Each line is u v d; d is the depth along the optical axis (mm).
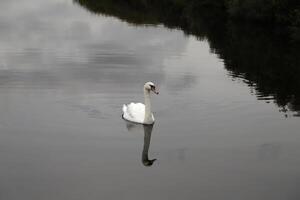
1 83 24781
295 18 49094
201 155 17266
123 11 60875
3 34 39156
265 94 24406
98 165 16391
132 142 18281
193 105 22266
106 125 19766
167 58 31875
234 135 18953
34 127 19250
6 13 51094
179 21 53438
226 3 62844
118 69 28281
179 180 15531
